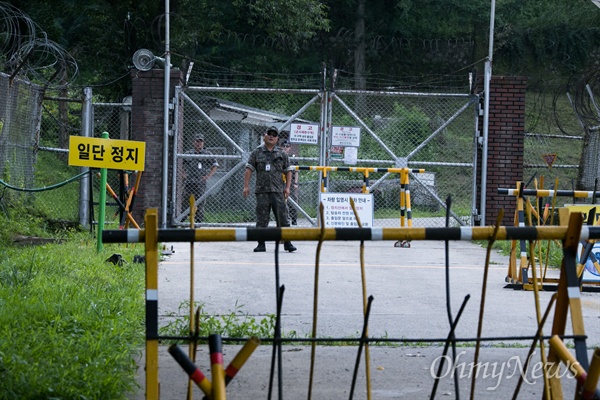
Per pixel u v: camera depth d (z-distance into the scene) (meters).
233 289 20.86
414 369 13.02
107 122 59.34
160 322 16.23
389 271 25.03
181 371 12.83
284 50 84.56
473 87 37.84
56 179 48.41
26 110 34.25
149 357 8.51
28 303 15.37
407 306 18.83
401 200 33.69
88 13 63.81
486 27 97.81
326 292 20.70
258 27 86.06
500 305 19.06
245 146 47.38
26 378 10.80
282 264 26.14
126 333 14.14
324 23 77.62
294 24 74.88
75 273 19.89
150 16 59.78
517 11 100.56
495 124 37.53
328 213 34.09
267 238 8.78
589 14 97.75
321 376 12.57
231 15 86.06
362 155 61.44
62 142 53.62
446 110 75.62
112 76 61.28
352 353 14.05
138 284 19.66
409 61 95.12
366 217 34.09
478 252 31.66
